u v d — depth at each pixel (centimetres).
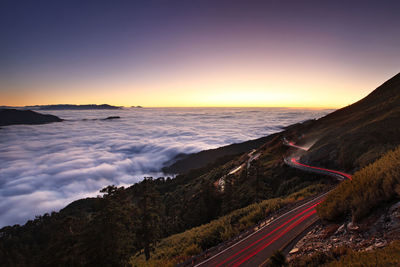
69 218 2142
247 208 2698
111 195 1667
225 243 1669
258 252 1441
